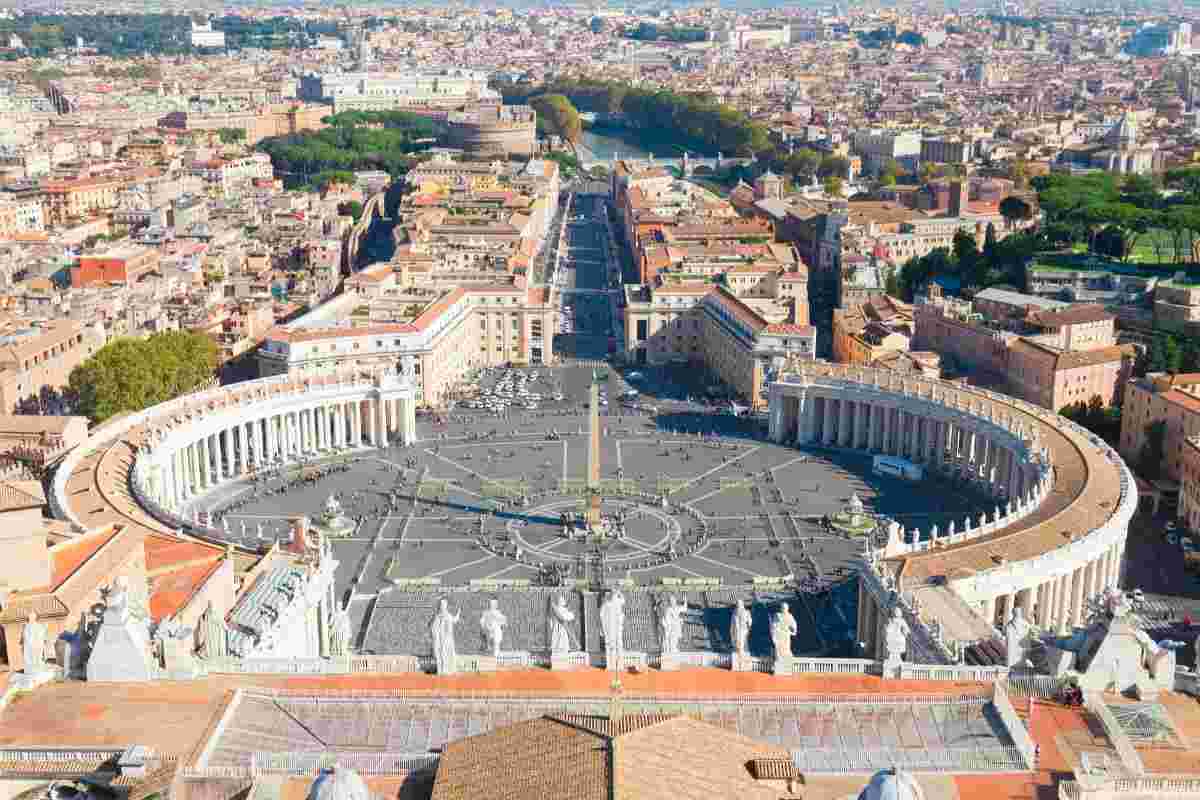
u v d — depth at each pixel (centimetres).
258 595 18688
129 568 17100
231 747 12656
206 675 14075
